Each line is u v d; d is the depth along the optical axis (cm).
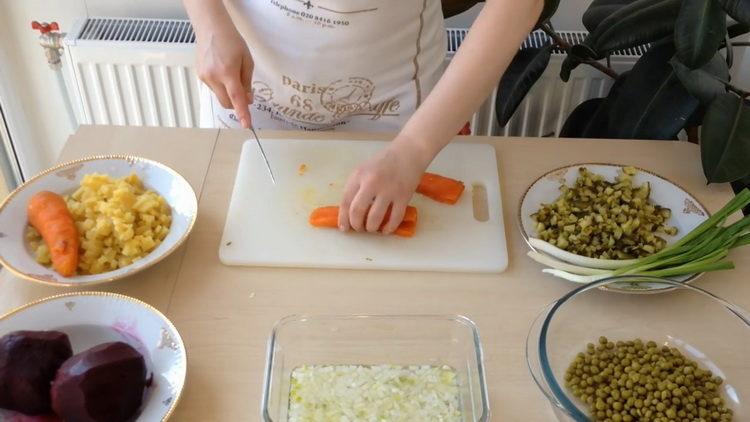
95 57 160
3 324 81
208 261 96
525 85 150
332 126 129
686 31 122
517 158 115
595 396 79
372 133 119
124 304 84
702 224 93
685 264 91
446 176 110
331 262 95
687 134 158
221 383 81
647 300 91
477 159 113
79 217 96
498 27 100
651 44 159
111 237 93
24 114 188
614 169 110
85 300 84
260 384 81
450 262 96
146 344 81
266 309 90
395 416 76
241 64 110
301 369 81
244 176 108
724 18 122
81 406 70
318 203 104
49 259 92
